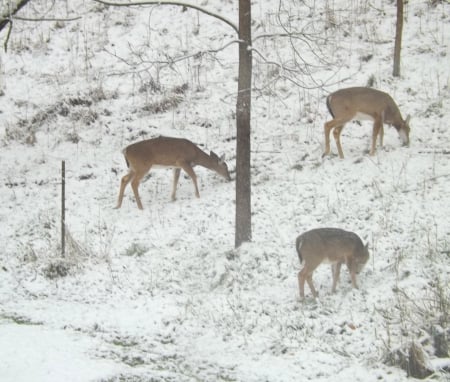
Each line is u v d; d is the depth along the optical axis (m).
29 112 25.02
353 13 27.28
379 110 19.06
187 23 28.64
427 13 26.50
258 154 20.58
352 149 20.05
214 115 23.39
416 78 22.84
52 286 15.26
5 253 17.22
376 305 12.92
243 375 11.05
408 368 10.80
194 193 19.88
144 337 12.58
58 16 30.31
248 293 14.12
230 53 26.55
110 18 30.11
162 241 17.00
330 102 19.38
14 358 11.34
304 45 25.83
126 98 25.08
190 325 12.95
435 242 14.76
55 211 19.31
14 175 21.70
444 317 11.86
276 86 23.97
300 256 13.46
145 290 14.70
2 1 17.59
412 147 19.38
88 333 12.78
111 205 19.52
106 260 16.30
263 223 16.97
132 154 19.02
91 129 23.80
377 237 15.37
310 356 11.53
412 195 16.78
